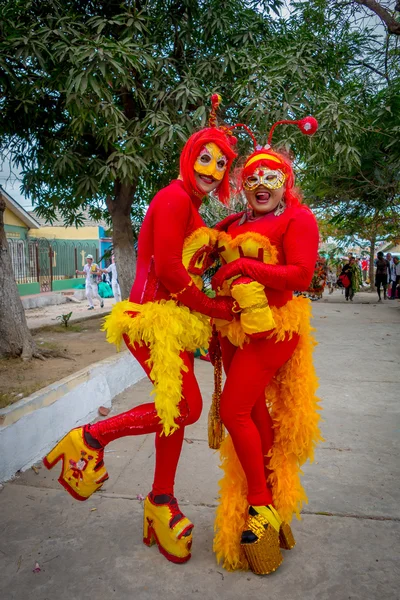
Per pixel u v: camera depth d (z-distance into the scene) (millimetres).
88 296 13195
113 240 7785
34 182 7578
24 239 17375
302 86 5945
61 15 5820
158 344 1989
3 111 6285
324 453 3357
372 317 11234
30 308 13664
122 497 2750
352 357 6594
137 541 2326
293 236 2010
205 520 2514
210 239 2145
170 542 2135
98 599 1929
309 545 2279
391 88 7441
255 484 2117
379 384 5172
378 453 3361
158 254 1963
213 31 6578
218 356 2320
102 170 5715
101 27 5582
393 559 2166
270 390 2285
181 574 2084
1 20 5352
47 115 6746
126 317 2086
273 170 2072
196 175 2115
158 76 6445
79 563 2152
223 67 6223
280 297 2105
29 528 2428
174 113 6207
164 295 2131
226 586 2008
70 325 8188
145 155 5914
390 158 8625
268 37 7145
